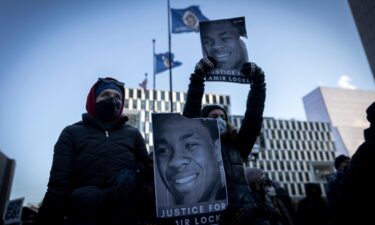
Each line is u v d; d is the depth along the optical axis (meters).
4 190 30.70
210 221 1.80
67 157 2.21
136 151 2.52
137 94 80.69
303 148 96.19
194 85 2.71
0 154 30.06
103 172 2.21
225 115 2.99
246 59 2.80
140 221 1.95
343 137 151.62
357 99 170.12
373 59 22.64
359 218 1.76
